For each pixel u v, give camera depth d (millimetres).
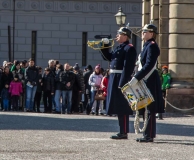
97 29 125375
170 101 65188
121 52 33688
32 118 50625
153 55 32375
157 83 32812
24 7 123688
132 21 124438
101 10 125312
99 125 43906
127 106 33688
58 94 66312
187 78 65812
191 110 65062
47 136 34375
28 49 124250
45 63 125000
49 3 124562
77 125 43375
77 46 125500
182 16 65875
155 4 67812
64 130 38656
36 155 26969
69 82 65938
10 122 44656
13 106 68000
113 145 30672
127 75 33344
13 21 117688
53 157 26422
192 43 66062
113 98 33688
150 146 30625
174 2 66000
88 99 69938
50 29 124750
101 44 34312
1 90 68000
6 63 69938
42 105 82812
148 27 32875
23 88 68062
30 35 124188
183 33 66000
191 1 65938
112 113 33656
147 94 32031
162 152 28484
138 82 32156
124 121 33812
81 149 28953
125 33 33781
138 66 33094
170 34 66375
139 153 27984
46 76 66750
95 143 31359
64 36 125250
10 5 123375
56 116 56125
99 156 26844
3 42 123562
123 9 124562
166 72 64875
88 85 69875
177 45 66000
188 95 65250
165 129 41812
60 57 125438
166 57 67062
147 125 32594
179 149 29719
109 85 33906
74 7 125000
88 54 125125
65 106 66438
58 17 124938
